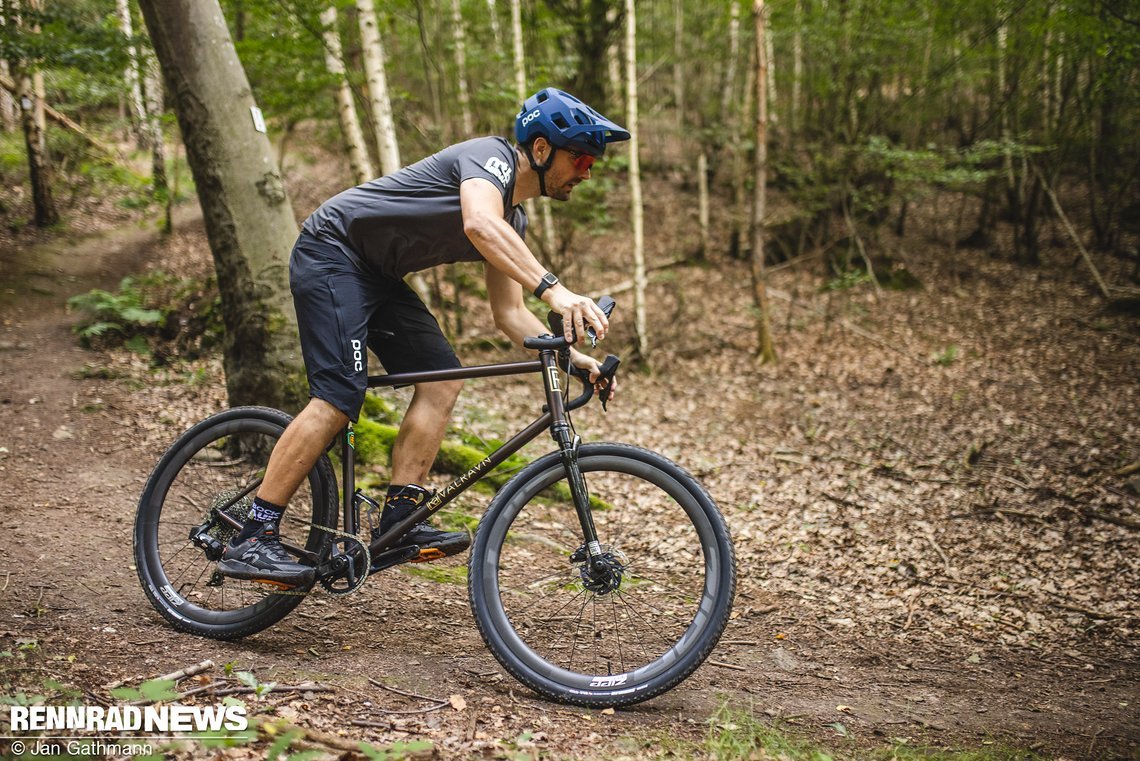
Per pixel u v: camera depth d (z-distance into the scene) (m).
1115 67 10.29
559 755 1.95
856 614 3.71
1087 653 3.45
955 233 14.91
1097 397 8.30
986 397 8.43
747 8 12.20
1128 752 2.50
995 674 3.15
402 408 5.57
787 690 2.73
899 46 12.08
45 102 15.41
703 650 2.26
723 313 11.58
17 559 2.98
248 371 4.22
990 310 11.53
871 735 2.43
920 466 6.52
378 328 2.51
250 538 2.42
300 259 2.36
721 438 7.24
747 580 4.05
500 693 2.32
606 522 4.05
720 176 17.73
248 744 1.83
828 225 13.46
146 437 5.00
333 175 16.61
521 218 2.48
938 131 14.75
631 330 10.33
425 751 1.84
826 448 7.00
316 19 7.62
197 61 4.09
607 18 11.59
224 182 4.14
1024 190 14.34
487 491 4.77
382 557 2.48
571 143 2.28
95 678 2.14
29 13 8.84
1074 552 4.74
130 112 17.20
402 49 13.05
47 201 12.70
